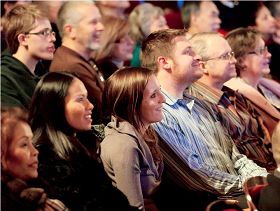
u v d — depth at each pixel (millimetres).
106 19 5750
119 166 3695
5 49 5242
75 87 3666
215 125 4566
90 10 5281
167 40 4414
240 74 5609
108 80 3920
